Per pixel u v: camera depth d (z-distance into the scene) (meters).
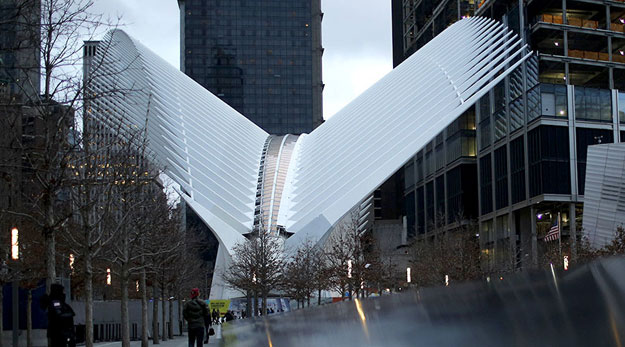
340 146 60.03
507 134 86.56
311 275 54.78
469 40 60.06
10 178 19.56
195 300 18.12
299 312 6.36
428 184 114.25
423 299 3.77
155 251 33.69
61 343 14.77
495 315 3.16
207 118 67.12
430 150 112.88
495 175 90.50
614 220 51.31
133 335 42.28
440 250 68.81
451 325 3.50
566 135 77.56
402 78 61.16
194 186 56.56
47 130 17.64
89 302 20.03
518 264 75.12
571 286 2.73
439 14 118.00
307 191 59.28
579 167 77.44
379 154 52.41
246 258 53.94
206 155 61.16
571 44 89.75
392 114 55.16
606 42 88.12
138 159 35.88
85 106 20.86
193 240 60.03
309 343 5.96
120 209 28.30
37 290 30.81
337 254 57.41
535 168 78.94
